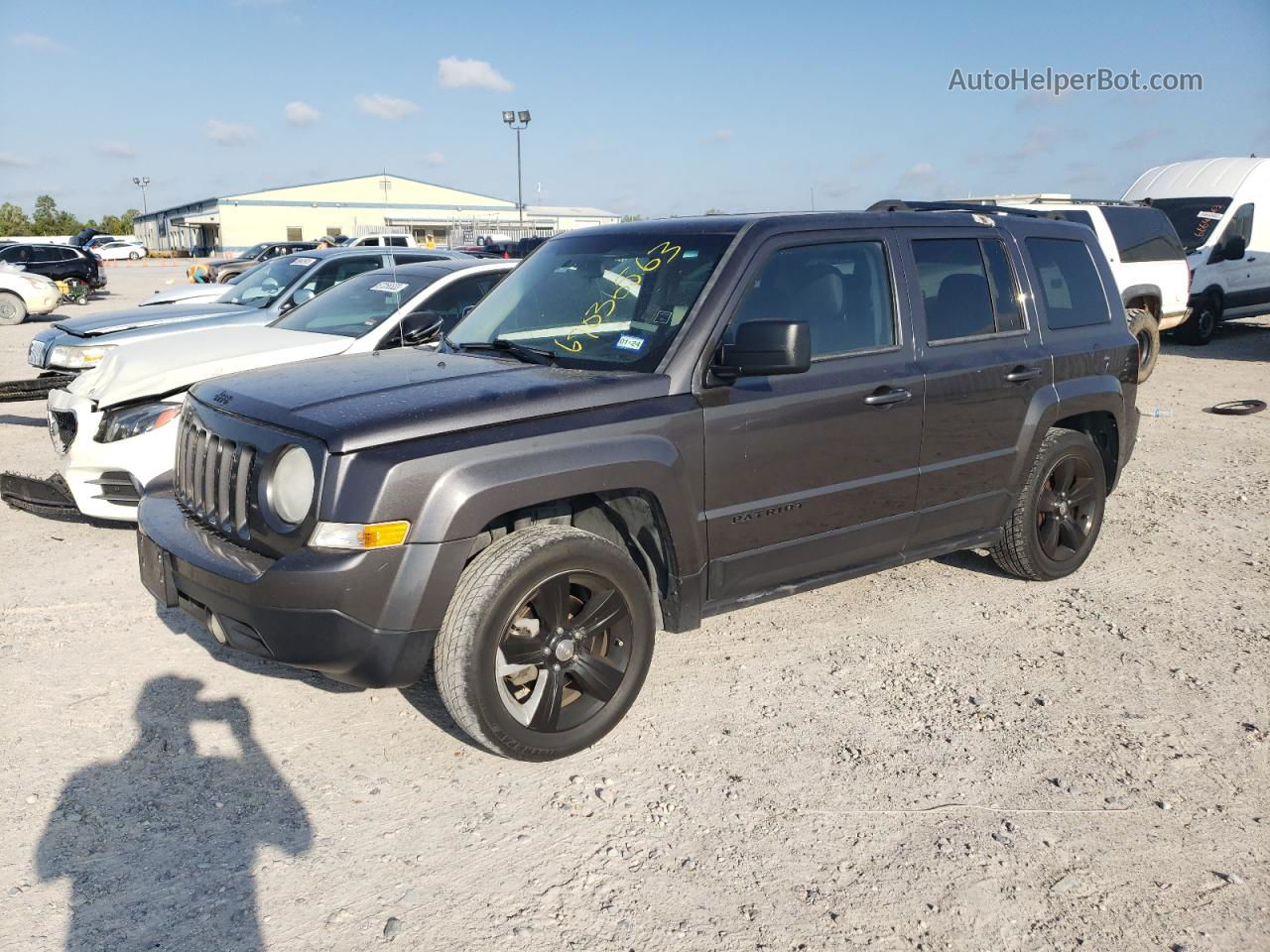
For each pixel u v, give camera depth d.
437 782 3.44
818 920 2.74
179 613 4.94
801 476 4.02
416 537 3.15
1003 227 4.94
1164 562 5.73
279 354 6.16
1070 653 4.49
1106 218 11.51
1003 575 5.50
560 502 3.71
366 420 3.22
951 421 4.50
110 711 3.94
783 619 4.88
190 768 3.54
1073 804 3.29
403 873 2.96
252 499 3.34
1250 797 3.34
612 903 2.81
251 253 28.95
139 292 32.22
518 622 3.46
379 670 3.23
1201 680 4.21
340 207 71.81
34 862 2.99
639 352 3.80
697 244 4.07
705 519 3.77
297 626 3.15
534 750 3.47
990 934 2.69
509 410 3.38
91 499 5.75
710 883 2.90
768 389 3.89
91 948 2.63
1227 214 15.30
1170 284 12.02
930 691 4.11
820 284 4.14
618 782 3.44
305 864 3.00
